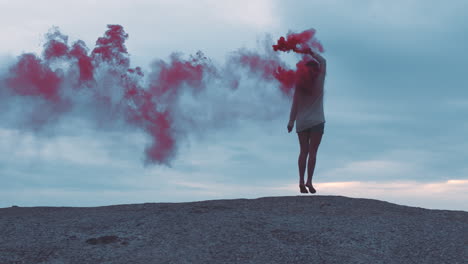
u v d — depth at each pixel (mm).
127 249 4551
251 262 4320
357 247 4703
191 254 4449
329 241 4805
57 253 4457
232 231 4980
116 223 5297
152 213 5730
